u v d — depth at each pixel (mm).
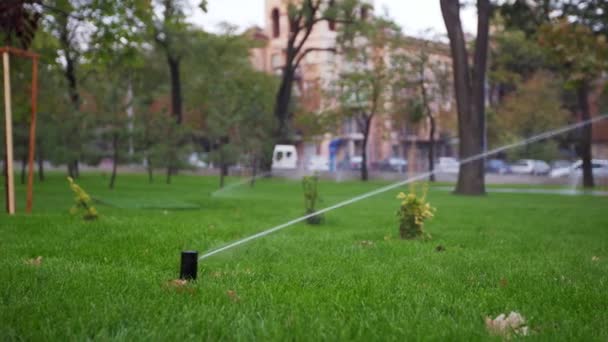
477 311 4930
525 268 7414
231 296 5262
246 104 35500
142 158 35406
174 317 4523
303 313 4711
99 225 10742
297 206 20031
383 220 15078
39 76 30547
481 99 31016
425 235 10758
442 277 6648
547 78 54344
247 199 23281
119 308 4727
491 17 31578
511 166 64250
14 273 6023
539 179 51875
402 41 47781
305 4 45594
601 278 6742
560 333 4262
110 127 30406
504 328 4344
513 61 57375
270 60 77438
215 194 27047
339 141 73312
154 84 57531
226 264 7258
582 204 24141
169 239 9312
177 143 37344
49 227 10578
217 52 51906
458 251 9031
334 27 69750
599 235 12234
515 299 5516
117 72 32406
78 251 8125
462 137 31141
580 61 19797
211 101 36000
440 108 54500
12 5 15469
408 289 5875
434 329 4297
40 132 31625
